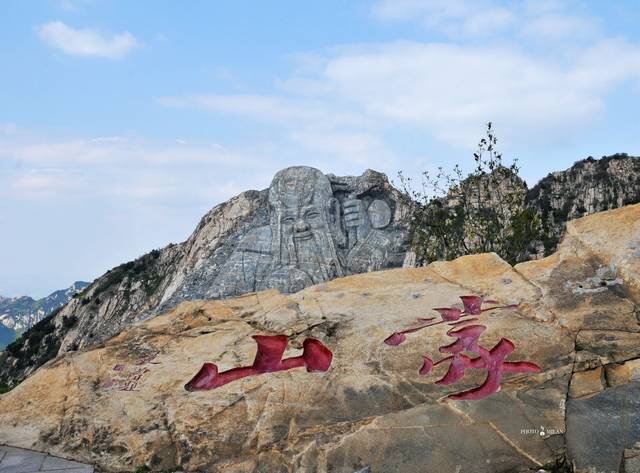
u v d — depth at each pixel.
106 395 9.87
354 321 10.52
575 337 9.37
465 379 8.97
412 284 11.51
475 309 10.37
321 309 11.09
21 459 8.92
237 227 21.05
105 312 41.16
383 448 8.08
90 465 8.81
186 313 11.62
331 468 8.01
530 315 9.98
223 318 11.42
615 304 9.86
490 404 8.46
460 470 7.73
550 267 10.98
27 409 9.77
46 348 43.03
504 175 22.14
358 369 9.48
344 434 8.37
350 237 19.53
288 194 19.38
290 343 10.28
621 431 7.75
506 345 9.42
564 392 8.53
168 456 8.80
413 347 9.67
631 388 8.26
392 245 19.52
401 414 8.48
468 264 11.66
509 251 20.33
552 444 7.84
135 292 40.78
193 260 24.86
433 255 19.44
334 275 18.31
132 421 9.30
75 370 10.35
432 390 8.88
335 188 20.23
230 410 9.19
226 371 9.91
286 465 8.25
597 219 11.50
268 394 9.30
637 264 10.24
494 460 7.77
